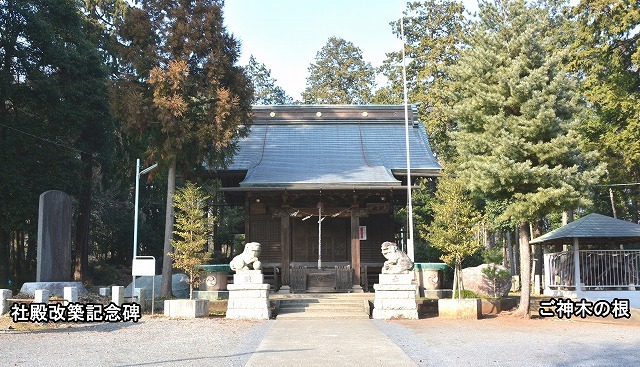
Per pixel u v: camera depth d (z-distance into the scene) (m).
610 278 21.80
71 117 32.62
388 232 30.83
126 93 23.86
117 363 11.45
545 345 13.95
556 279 23.98
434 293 25.48
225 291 24.97
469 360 11.86
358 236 28.05
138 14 24.59
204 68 24.84
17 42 31.97
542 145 19.55
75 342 14.23
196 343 14.18
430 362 11.62
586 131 31.84
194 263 20.77
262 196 29.34
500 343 14.30
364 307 22.16
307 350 13.10
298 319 20.31
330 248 30.70
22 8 31.41
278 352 12.83
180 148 24.00
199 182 28.36
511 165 19.41
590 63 30.94
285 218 28.19
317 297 23.91
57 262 22.69
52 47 32.75
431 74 46.78
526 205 19.58
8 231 31.89
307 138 34.34
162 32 24.55
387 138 34.41
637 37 29.78
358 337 15.37
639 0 28.92
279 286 28.95
